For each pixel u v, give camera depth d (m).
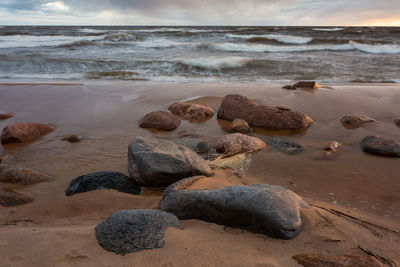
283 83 10.49
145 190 3.69
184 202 2.74
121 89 9.34
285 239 2.30
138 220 2.28
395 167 4.27
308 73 12.43
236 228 2.50
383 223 2.85
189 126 6.35
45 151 5.00
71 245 2.13
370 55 17.52
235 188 2.65
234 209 2.46
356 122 6.22
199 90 9.16
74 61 13.66
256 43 23.28
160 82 10.76
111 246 2.09
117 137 5.67
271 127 6.21
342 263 2.00
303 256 2.07
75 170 4.25
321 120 6.56
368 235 2.49
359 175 4.05
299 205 2.66
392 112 6.87
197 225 2.57
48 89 9.20
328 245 2.26
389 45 21.00
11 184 3.74
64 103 7.91
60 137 5.70
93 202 3.26
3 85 9.51
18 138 5.37
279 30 35.38
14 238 2.24
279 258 2.06
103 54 16.89
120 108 7.58
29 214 3.01
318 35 29.50
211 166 4.24
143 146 3.89
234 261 1.98
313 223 2.52
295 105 7.51
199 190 2.82
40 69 13.12
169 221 2.42
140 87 9.59
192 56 16.33
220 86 9.64
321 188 3.71
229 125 6.32
